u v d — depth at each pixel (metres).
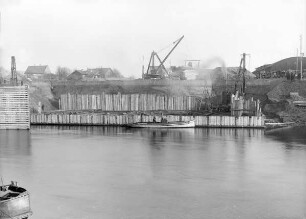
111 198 58.00
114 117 155.25
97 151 94.62
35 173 72.19
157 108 172.25
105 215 51.53
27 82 196.50
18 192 45.81
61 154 90.56
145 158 86.06
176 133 130.62
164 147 100.44
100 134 128.12
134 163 81.00
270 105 162.62
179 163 81.00
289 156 87.88
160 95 179.88
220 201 56.94
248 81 177.62
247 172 73.38
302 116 154.62
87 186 63.88
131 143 107.56
